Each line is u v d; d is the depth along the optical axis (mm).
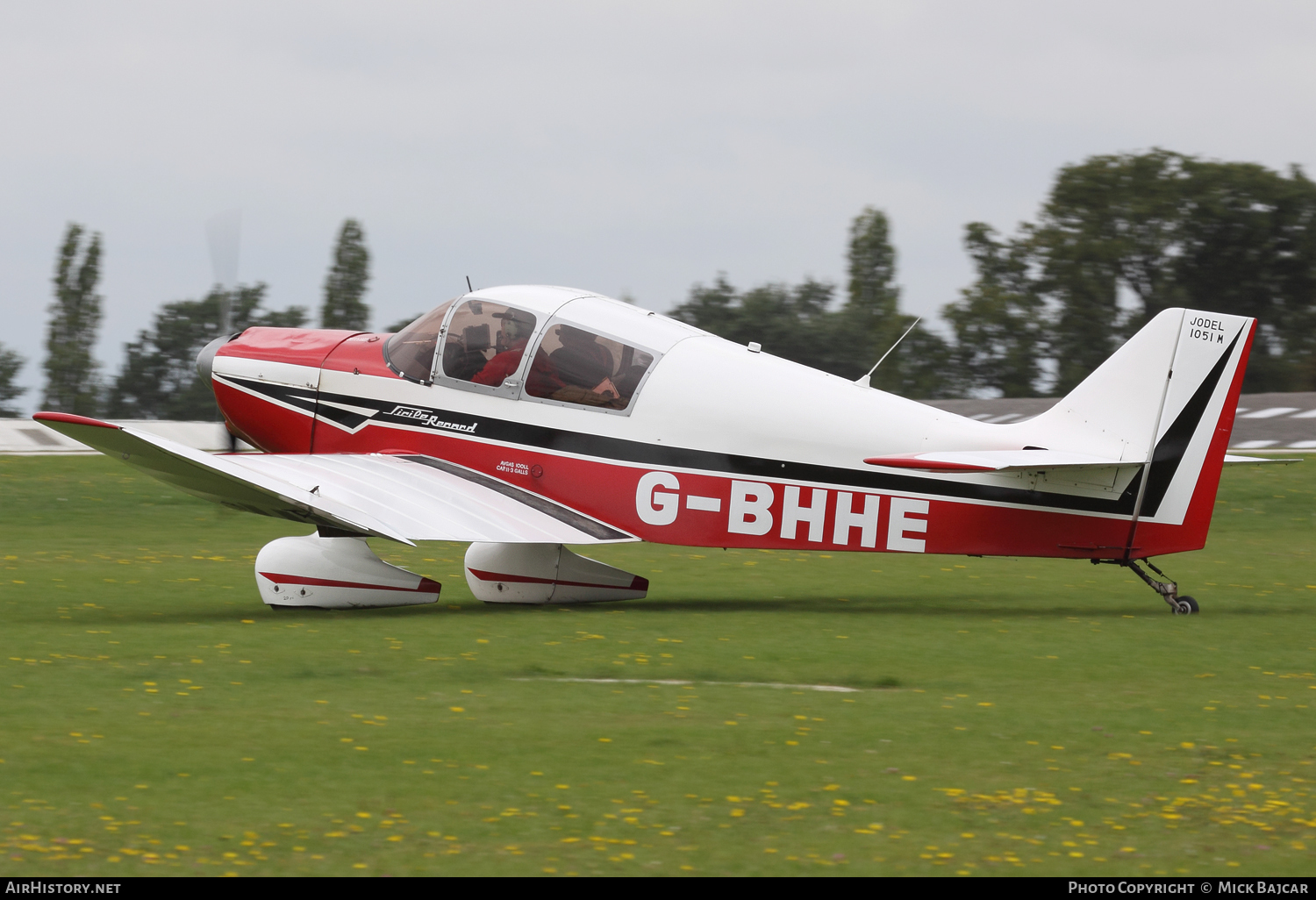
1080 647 33281
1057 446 37219
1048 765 21922
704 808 19609
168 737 23109
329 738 23156
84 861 17156
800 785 20719
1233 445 96562
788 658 31641
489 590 41094
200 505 74250
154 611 38594
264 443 44750
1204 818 19250
